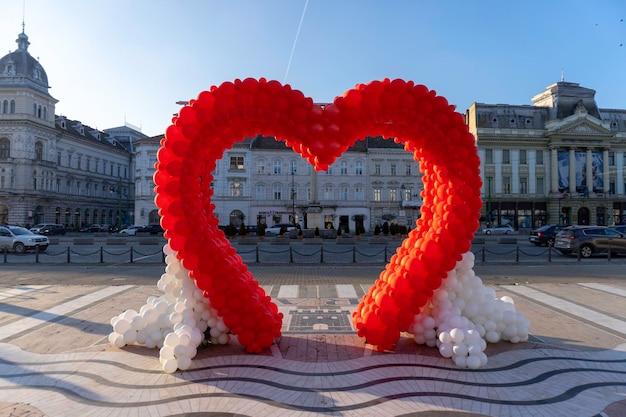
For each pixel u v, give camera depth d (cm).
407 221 5081
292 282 1094
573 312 765
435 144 546
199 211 539
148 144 4809
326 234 3148
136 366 499
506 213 5128
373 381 454
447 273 550
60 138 5438
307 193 5016
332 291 965
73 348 567
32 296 916
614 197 5159
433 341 555
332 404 401
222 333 561
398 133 574
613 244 1741
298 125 526
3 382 456
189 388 437
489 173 5112
